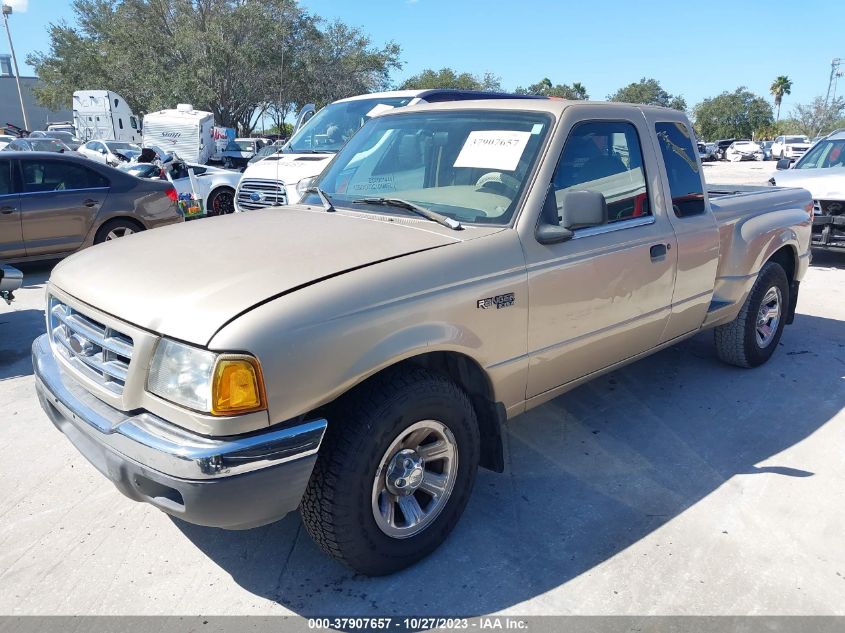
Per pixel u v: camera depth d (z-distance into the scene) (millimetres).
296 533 3223
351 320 2529
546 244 3229
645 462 3875
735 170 34219
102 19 46188
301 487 2459
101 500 3486
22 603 2740
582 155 3514
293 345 2383
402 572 2936
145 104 42750
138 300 2547
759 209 5090
